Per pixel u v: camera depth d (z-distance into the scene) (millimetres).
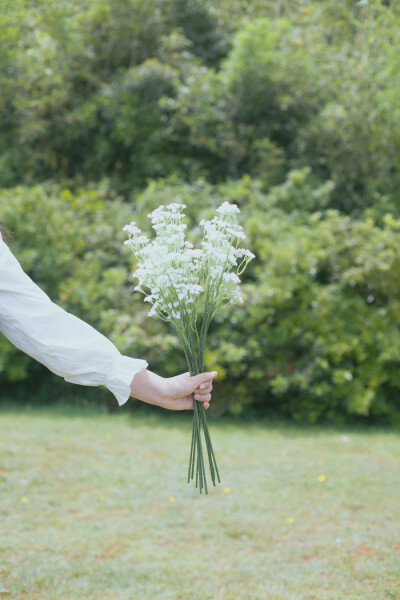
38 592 2828
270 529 3611
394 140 7320
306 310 6238
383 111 7246
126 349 6027
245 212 6914
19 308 1576
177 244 1880
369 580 2973
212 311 1878
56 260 6547
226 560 3211
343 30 8633
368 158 7512
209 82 8273
